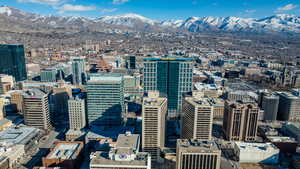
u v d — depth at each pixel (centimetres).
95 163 17825
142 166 17525
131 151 18938
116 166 17562
